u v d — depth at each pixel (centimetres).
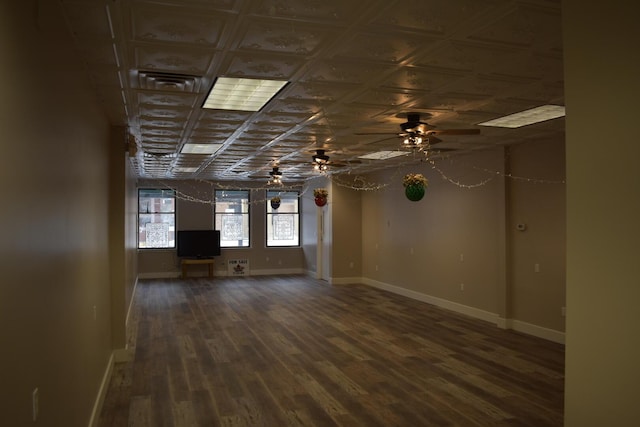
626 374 154
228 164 1016
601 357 163
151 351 644
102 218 475
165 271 1380
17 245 170
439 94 458
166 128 616
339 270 1268
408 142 548
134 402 466
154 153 848
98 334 425
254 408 450
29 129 187
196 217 1402
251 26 298
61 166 254
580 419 170
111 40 313
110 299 579
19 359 172
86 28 292
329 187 1275
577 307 172
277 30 304
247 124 593
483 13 281
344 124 596
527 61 365
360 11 278
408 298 1051
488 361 595
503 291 771
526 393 487
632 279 153
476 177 841
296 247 1494
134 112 521
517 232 757
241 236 1451
